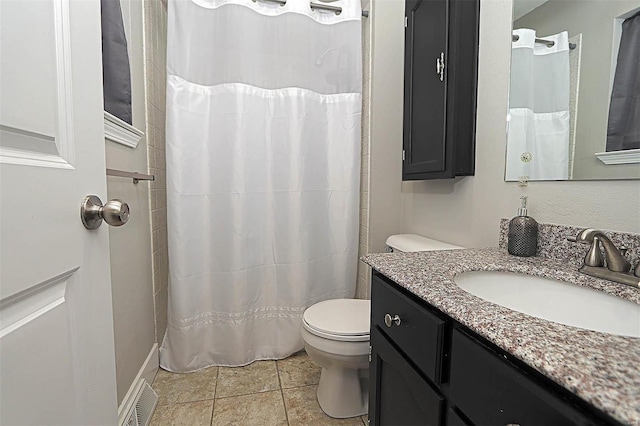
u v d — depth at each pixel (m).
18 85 0.44
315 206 1.83
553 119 0.95
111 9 1.11
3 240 0.41
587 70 0.86
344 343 1.24
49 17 0.51
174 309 1.61
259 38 1.65
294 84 1.70
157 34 1.75
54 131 0.52
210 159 1.63
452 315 0.58
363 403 1.38
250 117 1.66
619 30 0.78
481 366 0.54
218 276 1.69
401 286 0.78
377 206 1.88
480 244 1.26
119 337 1.19
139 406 1.27
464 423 0.58
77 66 0.58
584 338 0.47
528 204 1.04
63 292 0.54
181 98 1.54
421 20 1.43
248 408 1.39
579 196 0.88
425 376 0.71
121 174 1.12
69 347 0.55
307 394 1.49
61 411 0.52
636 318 0.63
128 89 1.22
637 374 0.38
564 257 0.90
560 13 0.92
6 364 0.41
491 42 1.18
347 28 1.76
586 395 0.35
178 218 1.57
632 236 0.74
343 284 1.90
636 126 0.75
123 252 1.25
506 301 0.86
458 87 1.24
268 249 1.77
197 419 1.32
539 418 0.43
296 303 1.79
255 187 1.71
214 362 1.71
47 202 0.49
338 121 1.83
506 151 1.12
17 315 0.43
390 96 1.84
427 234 1.63
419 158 1.47
